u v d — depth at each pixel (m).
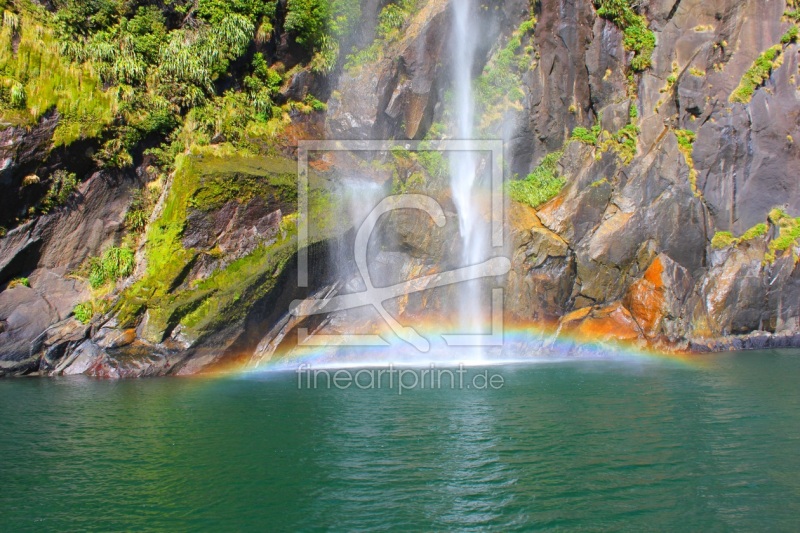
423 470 10.35
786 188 27.86
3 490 9.44
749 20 28.34
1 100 19.03
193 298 19.34
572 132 28.69
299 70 24.89
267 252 20.14
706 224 26.83
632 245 25.42
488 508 8.92
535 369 20.47
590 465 10.62
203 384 17.56
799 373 19.50
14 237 19.36
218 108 22.94
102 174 20.75
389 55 25.75
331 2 25.22
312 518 8.57
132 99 21.39
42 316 19.36
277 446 11.55
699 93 27.66
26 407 14.40
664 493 9.45
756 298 26.83
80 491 9.41
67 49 20.69
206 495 9.30
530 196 26.48
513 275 24.09
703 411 14.28
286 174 21.30
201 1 23.39
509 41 28.50
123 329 19.08
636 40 28.97
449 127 27.44
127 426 12.81
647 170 26.34
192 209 19.81
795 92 27.92
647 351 24.05
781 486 9.75
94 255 20.69
